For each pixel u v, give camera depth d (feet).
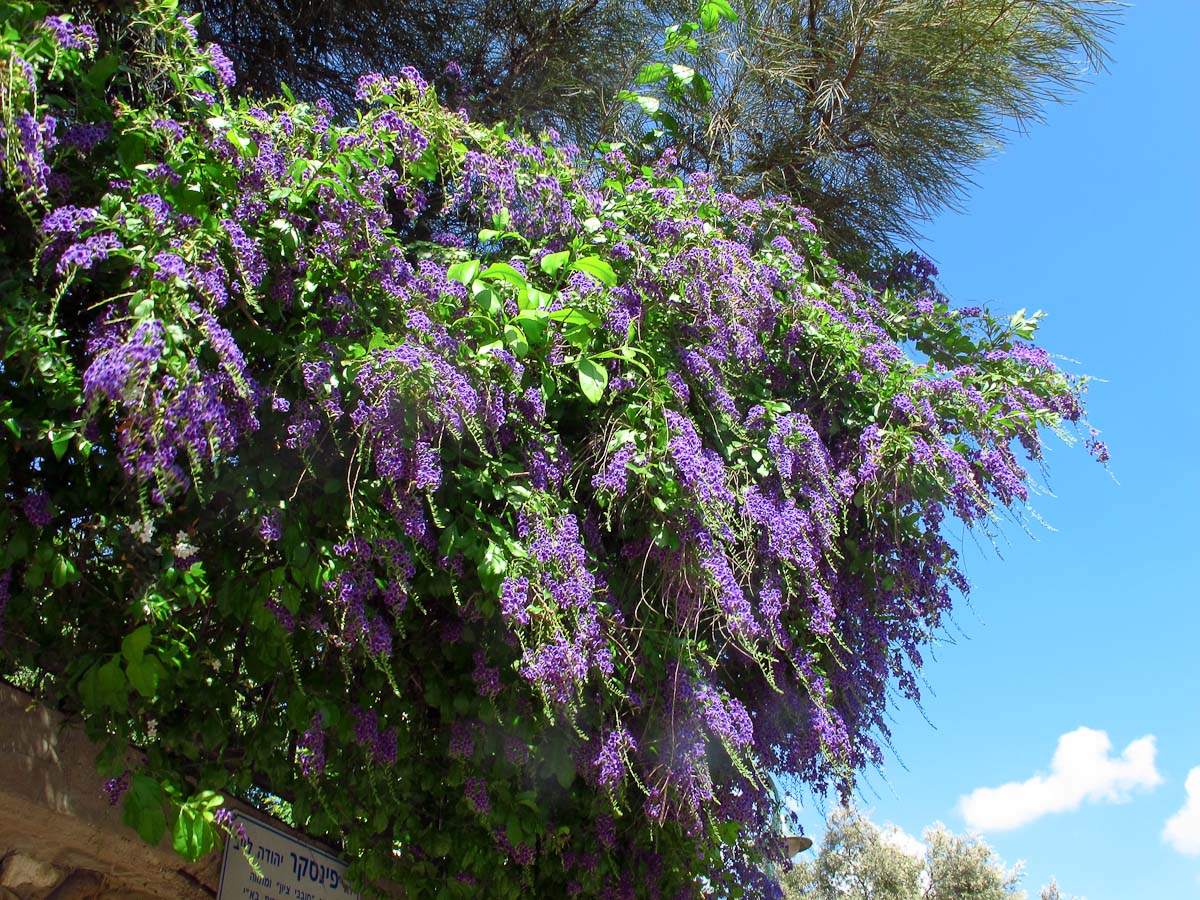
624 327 11.12
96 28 9.07
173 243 7.86
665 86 17.26
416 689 10.77
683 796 10.78
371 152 10.22
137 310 7.39
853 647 13.93
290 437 8.58
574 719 10.02
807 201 19.25
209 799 8.55
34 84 7.16
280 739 9.52
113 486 8.31
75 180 8.36
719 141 18.93
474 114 16.51
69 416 7.88
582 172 12.91
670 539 10.62
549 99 17.69
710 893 13.61
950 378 14.12
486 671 10.09
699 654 11.32
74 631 8.61
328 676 9.84
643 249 11.99
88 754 8.63
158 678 8.18
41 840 8.48
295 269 9.19
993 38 18.29
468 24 17.10
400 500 8.97
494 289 10.35
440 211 12.35
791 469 12.18
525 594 9.41
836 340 13.76
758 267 13.11
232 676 9.39
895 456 13.33
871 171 19.58
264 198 9.10
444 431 9.73
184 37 9.08
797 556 11.90
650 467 10.65
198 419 7.25
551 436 10.80
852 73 18.75
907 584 14.05
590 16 18.13
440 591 9.82
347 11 15.71
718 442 12.13
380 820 10.24
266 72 15.46
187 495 8.71
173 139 8.55
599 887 11.91
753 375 13.23
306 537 8.89
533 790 11.05
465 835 10.96
